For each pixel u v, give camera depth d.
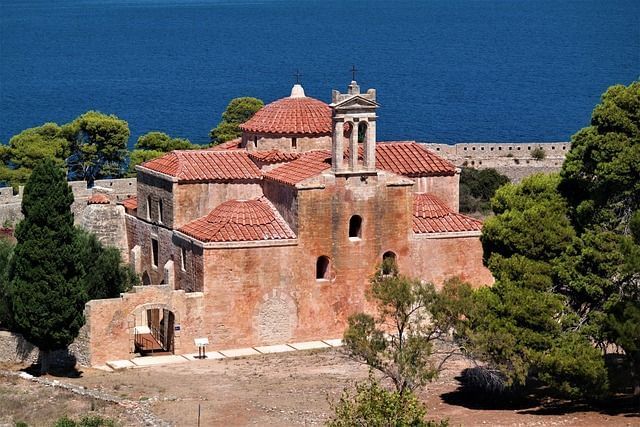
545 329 100.00
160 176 129.38
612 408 101.56
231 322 121.31
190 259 123.38
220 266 120.31
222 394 106.88
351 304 125.06
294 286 122.94
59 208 113.44
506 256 105.62
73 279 113.75
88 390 107.25
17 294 112.38
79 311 114.38
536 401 104.81
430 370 98.06
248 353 120.31
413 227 127.19
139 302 118.25
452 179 133.25
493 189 198.62
